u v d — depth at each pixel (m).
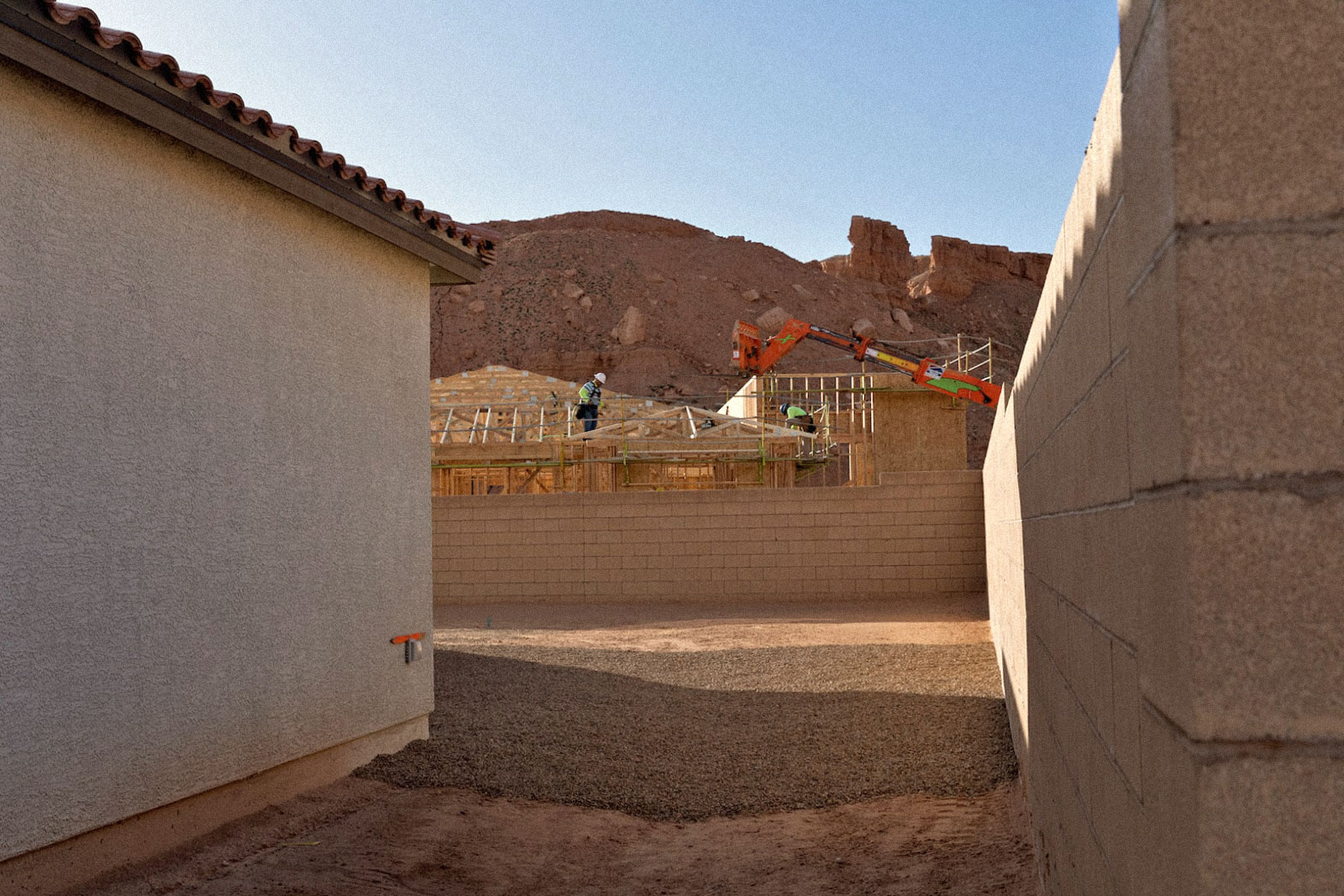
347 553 7.08
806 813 6.15
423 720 7.98
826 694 9.62
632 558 18.44
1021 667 6.14
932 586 17.97
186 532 5.63
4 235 4.61
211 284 5.90
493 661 11.73
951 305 105.75
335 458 7.00
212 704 5.77
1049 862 4.09
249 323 6.20
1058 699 3.76
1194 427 1.36
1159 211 1.47
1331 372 1.33
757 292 90.06
